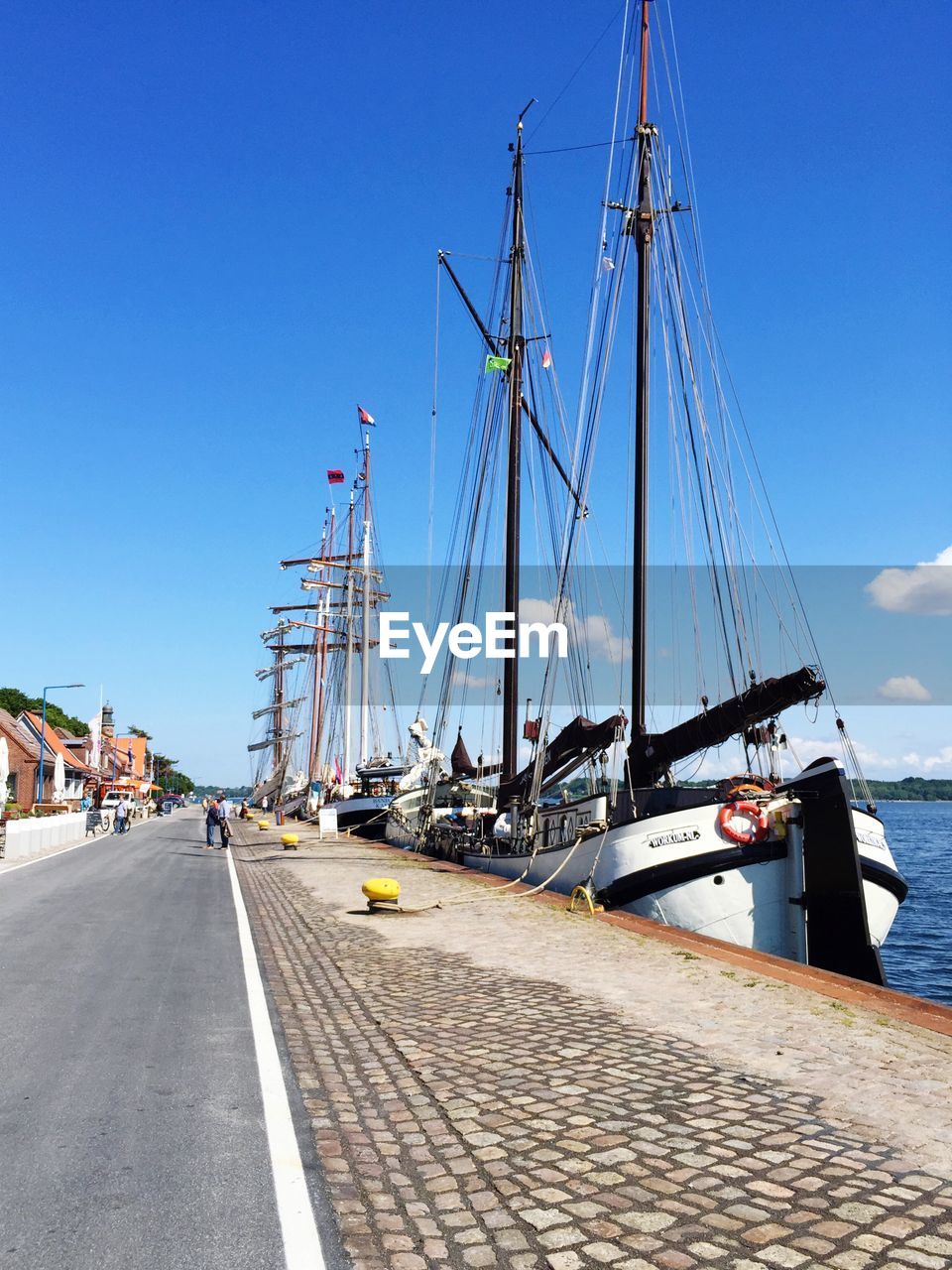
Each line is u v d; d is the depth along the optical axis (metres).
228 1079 6.52
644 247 20.70
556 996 9.33
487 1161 5.05
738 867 14.02
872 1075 6.62
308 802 68.88
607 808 16.75
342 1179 4.82
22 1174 4.82
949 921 35.00
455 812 32.75
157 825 67.75
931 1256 3.98
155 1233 4.19
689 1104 5.98
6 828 29.42
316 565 74.69
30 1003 8.69
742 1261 3.95
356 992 9.67
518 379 28.67
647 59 21.33
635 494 19.89
